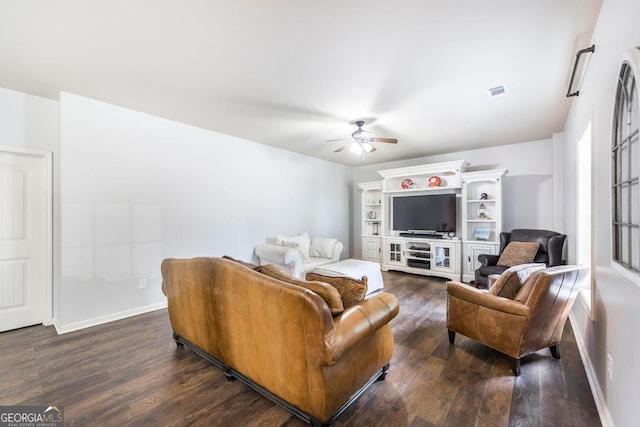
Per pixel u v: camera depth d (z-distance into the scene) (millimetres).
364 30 1947
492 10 1740
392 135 4402
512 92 2887
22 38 2029
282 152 5320
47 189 3107
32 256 3094
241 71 2506
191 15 1801
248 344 1861
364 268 4043
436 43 2086
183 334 2518
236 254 4539
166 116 3619
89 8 1731
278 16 1812
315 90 2861
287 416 1735
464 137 4508
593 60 2014
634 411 1257
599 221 1877
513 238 4344
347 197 6941
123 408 1794
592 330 2055
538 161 4691
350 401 1778
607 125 1681
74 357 2420
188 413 1755
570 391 1937
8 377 2127
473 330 2414
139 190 3490
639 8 1202
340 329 1572
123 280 3359
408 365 2283
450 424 1650
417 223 5637
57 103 3074
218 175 4301
